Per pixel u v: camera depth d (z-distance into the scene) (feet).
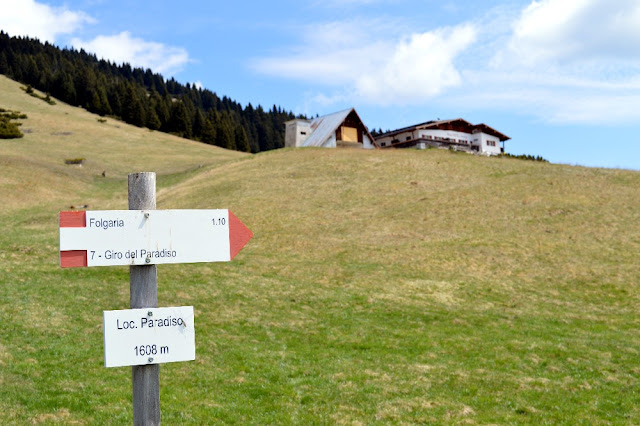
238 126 641.81
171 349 22.13
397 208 153.89
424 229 135.44
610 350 70.69
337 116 291.17
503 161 218.59
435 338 75.36
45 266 105.19
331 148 261.24
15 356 59.36
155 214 22.45
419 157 224.12
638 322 84.07
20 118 406.62
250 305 89.15
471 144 328.08
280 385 55.77
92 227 21.58
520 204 149.28
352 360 65.36
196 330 74.90
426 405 50.98
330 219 147.43
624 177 171.32
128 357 21.56
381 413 48.70
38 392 49.32
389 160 216.33
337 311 87.92
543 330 79.92
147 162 303.89
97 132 407.23
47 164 257.96
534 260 113.50
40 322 72.79
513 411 50.37
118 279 99.09
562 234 127.13
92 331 71.20
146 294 22.43
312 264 114.62
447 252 119.14
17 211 178.19
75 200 201.36
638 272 105.29
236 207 160.76
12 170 225.76
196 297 91.30
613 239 122.52
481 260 114.21
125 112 571.69
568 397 54.29
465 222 138.51
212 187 190.60
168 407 47.70
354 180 187.73
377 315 86.43
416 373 60.90
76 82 614.34
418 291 98.53
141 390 22.08
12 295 84.23
